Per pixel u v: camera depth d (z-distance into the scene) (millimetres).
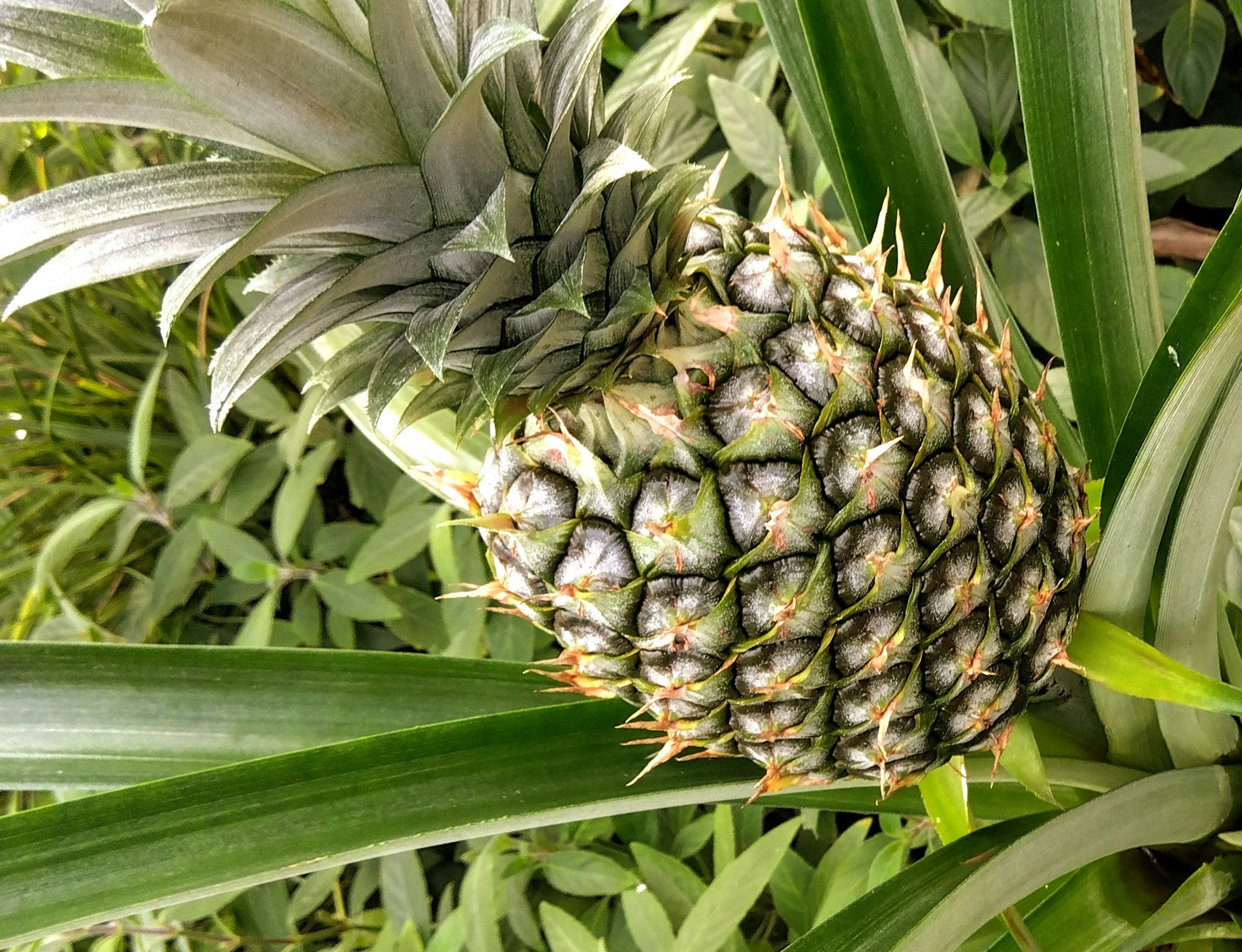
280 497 706
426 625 743
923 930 396
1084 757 494
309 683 490
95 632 725
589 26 401
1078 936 462
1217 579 448
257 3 372
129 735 476
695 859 713
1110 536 441
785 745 438
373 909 793
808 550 412
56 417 836
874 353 419
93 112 382
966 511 416
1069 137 472
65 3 412
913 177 495
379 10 382
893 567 411
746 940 644
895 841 568
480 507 456
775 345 416
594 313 413
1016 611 430
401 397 557
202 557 820
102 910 422
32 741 472
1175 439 409
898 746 437
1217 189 605
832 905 570
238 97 382
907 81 488
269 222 381
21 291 409
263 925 692
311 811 441
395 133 400
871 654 418
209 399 801
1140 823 437
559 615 437
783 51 508
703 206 417
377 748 450
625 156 385
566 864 613
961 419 423
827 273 428
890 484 411
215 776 440
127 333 829
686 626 415
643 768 464
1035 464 436
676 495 412
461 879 754
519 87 410
